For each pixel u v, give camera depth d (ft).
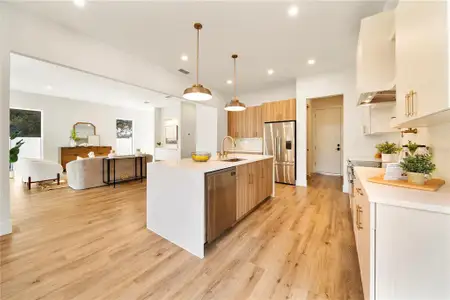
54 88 18.53
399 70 4.34
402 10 4.15
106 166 16.61
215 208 7.17
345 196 13.23
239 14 7.95
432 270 3.14
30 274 5.42
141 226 8.66
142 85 12.37
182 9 7.70
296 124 16.40
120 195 13.39
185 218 6.87
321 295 4.74
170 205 7.43
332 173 21.31
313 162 22.38
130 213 10.14
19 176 18.98
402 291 3.37
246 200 9.61
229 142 21.30
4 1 7.21
